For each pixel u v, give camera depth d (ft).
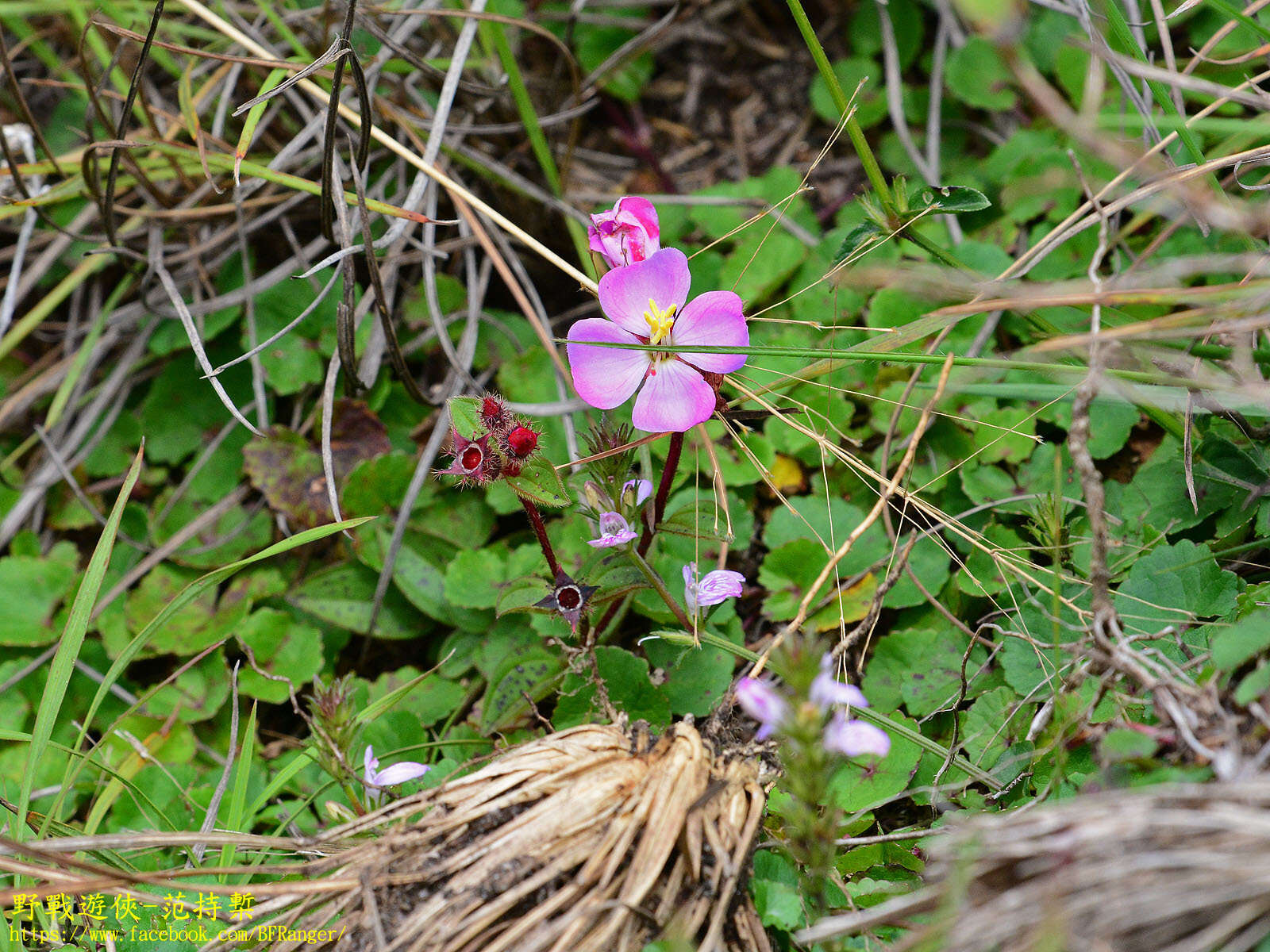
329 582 1.73
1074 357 1.54
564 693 1.56
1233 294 1.40
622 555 1.54
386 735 1.60
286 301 1.80
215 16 1.71
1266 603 1.46
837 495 1.68
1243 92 1.58
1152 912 1.29
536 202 1.81
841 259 1.59
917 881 1.44
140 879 1.38
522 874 1.37
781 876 1.43
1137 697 1.42
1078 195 1.74
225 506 1.79
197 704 1.68
